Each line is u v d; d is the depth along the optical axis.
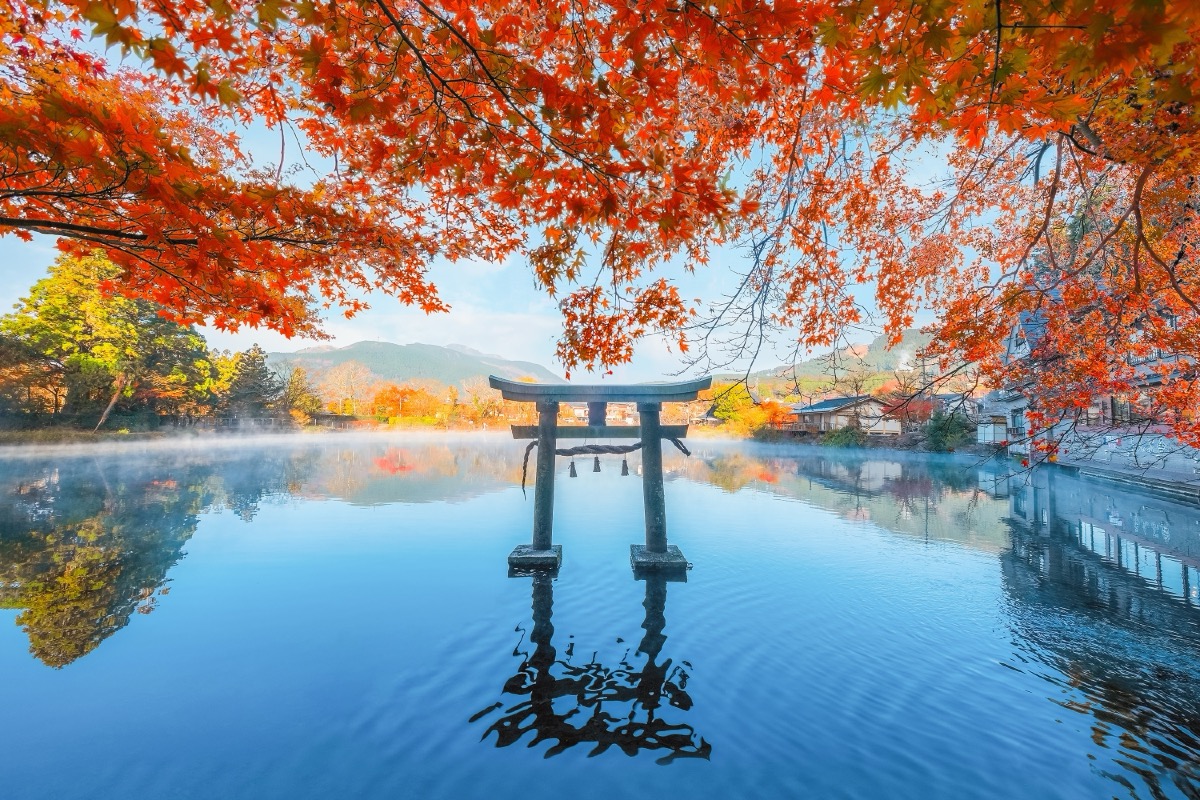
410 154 2.94
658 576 9.02
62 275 35.22
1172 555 10.46
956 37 1.85
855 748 4.34
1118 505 16.06
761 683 5.38
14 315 35.12
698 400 10.02
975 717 4.77
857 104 3.06
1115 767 4.12
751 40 2.14
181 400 46.97
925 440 36.62
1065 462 23.94
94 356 37.91
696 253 5.17
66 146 2.26
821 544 11.47
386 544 11.38
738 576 9.04
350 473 25.73
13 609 7.44
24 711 4.79
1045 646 6.31
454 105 2.82
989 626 6.91
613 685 5.32
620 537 12.20
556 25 2.45
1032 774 4.02
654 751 4.27
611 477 24.62
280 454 36.75
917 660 5.91
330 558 10.20
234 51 1.87
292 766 4.04
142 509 15.53
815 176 4.79
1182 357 5.92
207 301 3.82
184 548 11.03
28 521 13.67
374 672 5.56
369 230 4.54
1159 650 6.20
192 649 6.13
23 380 33.66
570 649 6.16
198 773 3.96
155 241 2.90
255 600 7.83
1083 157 4.84
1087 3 1.47
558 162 2.82
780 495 18.84
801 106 3.89
